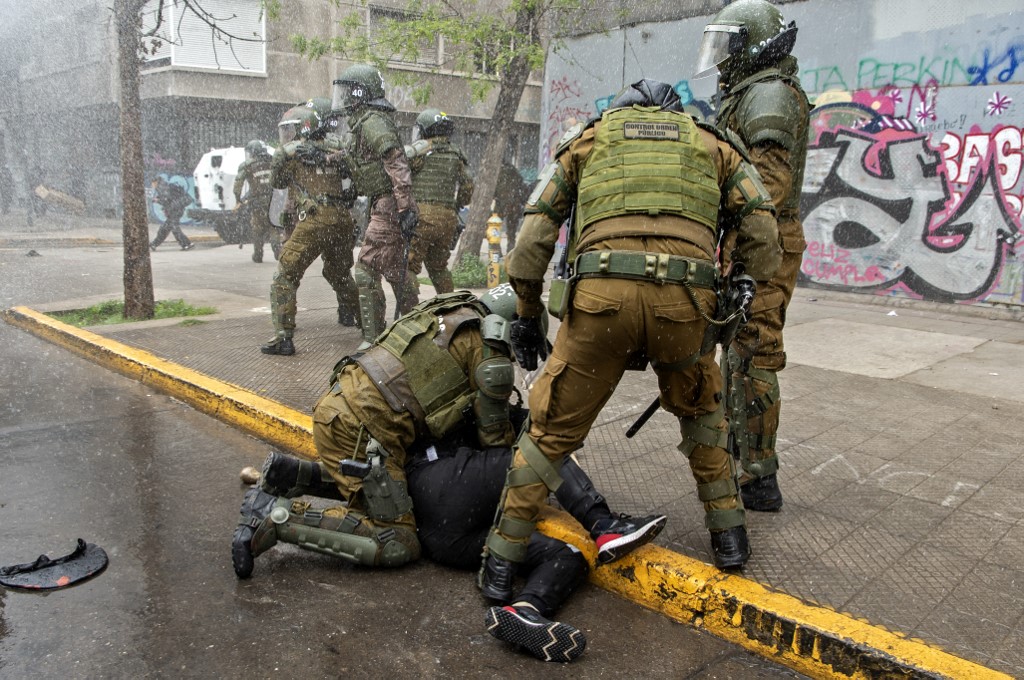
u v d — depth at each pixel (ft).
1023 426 14.47
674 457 12.76
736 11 10.15
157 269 37.81
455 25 30.45
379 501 9.12
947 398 16.28
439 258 21.77
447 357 9.46
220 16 58.23
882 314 26.73
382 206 18.28
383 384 9.27
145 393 17.31
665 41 33.27
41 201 75.77
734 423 10.23
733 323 8.14
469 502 9.30
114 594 8.90
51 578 9.11
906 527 10.24
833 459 12.70
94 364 19.79
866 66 28.12
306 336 21.63
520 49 30.58
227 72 59.41
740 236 8.23
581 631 8.39
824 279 30.32
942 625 7.98
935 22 26.35
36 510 11.14
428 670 7.64
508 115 33.60
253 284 32.65
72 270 36.86
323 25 61.72
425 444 9.85
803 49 29.66
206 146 67.67
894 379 17.80
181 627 8.27
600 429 14.17
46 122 72.90
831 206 29.73
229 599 8.85
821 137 29.60
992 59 25.32
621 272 7.48
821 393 16.57
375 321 18.79
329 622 8.42
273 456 9.39
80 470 12.70
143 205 23.91
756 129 9.55
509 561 8.56
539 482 8.38
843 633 7.66
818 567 9.14
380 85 18.35
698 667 7.89
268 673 7.53
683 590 8.71
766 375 10.29
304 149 19.04
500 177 38.32
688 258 7.55
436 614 8.63
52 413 15.66
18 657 7.67
